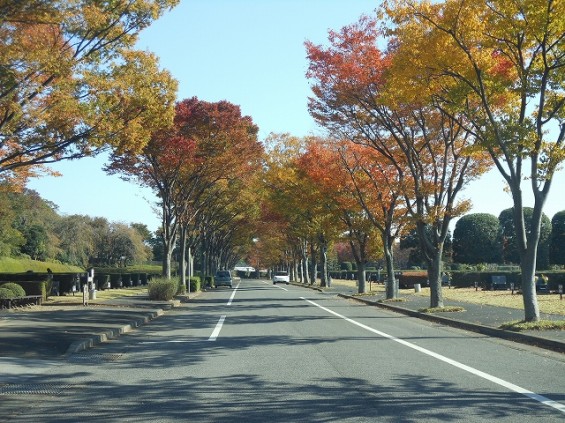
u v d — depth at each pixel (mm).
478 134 19250
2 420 7766
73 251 72438
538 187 17281
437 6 17734
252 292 50312
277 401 8633
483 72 17625
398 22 18125
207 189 44688
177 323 21469
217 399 8828
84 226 74750
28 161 18438
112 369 11586
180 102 32281
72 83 16781
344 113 25578
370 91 23797
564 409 8055
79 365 12062
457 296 34156
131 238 83062
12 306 25516
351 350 13750
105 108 17625
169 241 36531
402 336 16609
